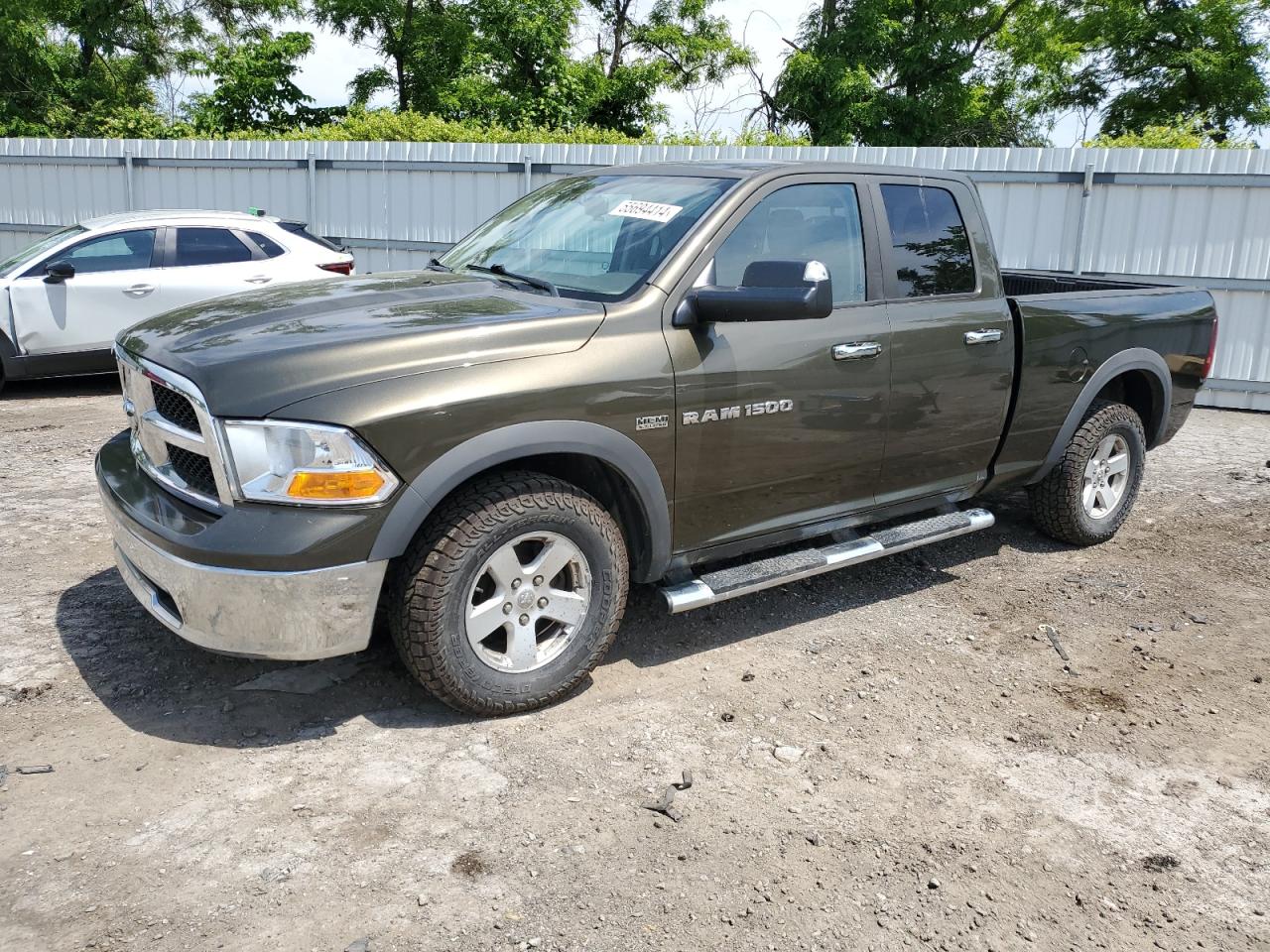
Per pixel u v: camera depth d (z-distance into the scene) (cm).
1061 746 376
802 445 425
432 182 1277
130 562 374
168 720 364
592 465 389
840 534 476
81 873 284
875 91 2484
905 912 284
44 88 2834
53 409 877
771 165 434
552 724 373
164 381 345
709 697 398
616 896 283
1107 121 2911
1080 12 2891
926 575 541
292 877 286
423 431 330
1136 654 455
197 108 2872
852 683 416
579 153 1230
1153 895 297
